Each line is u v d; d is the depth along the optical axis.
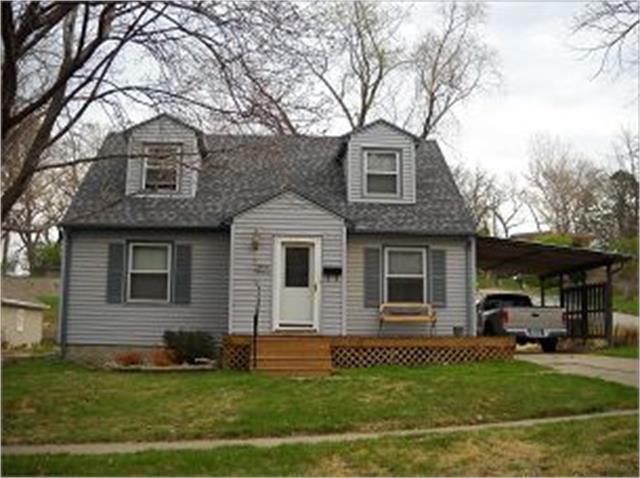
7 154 10.80
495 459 8.85
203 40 10.45
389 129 20.78
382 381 14.09
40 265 49.03
